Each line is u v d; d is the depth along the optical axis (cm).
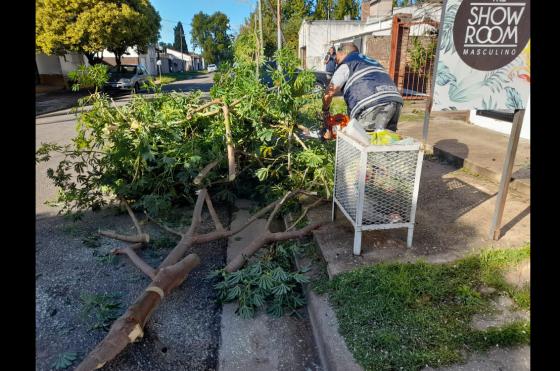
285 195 384
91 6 1741
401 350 204
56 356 232
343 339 220
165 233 391
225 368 225
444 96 263
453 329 215
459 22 250
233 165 361
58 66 2306
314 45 2445
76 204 428
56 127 1005
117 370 221
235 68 448
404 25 1105
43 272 321
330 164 394
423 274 261
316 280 281
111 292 294
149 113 432
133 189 414
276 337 249
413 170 284
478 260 272
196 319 265
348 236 328
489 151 512
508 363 192
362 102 366
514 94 265
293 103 423
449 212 360
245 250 319
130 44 2052
